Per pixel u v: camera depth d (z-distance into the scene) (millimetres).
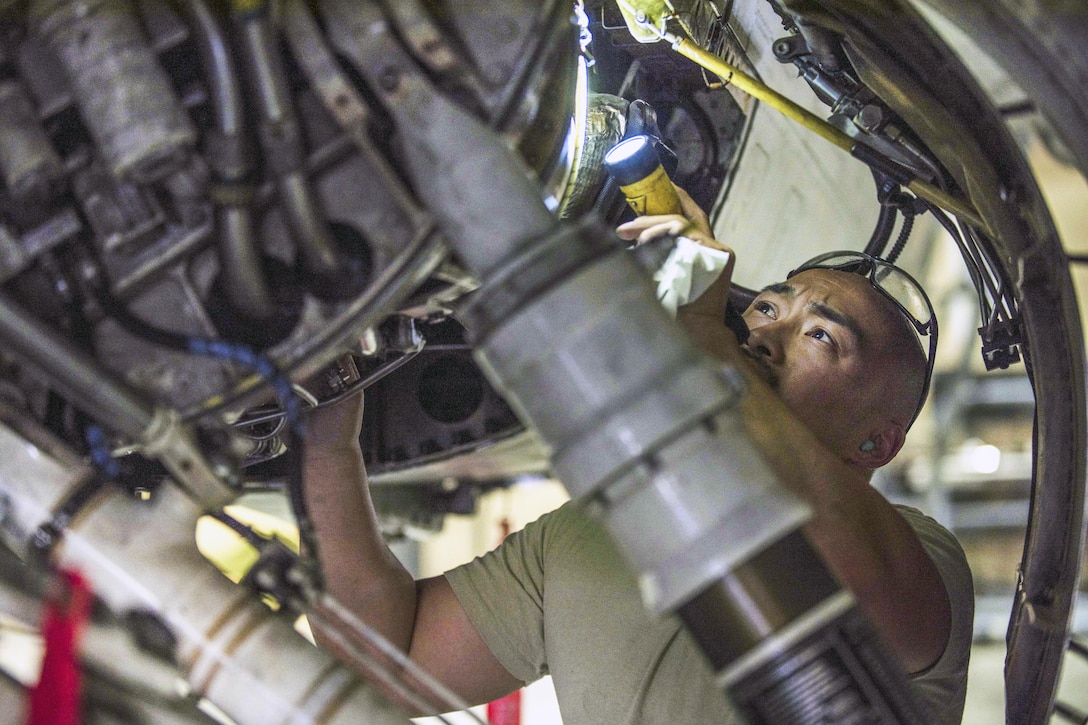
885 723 1062
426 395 2242
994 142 1429
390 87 1076
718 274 1426
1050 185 3732
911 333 2074
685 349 1011
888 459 2121
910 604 1631
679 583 988
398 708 1297
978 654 5453
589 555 1851
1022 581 1752
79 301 1125
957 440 5859
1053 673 1720
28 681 1310
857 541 1562
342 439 1910
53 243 1110
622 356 990
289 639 1244
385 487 3076
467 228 1040
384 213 1120
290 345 1140
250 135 1095
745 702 1050
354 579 1911
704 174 2006
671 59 1869
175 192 1098
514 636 1950
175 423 1115
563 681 1814
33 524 1193
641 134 1727
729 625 1036
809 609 1037
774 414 1580
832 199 2182
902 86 1461
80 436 1297
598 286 1004
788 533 1062
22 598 1272
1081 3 1108
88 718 1217
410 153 1067
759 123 1995
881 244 2121
